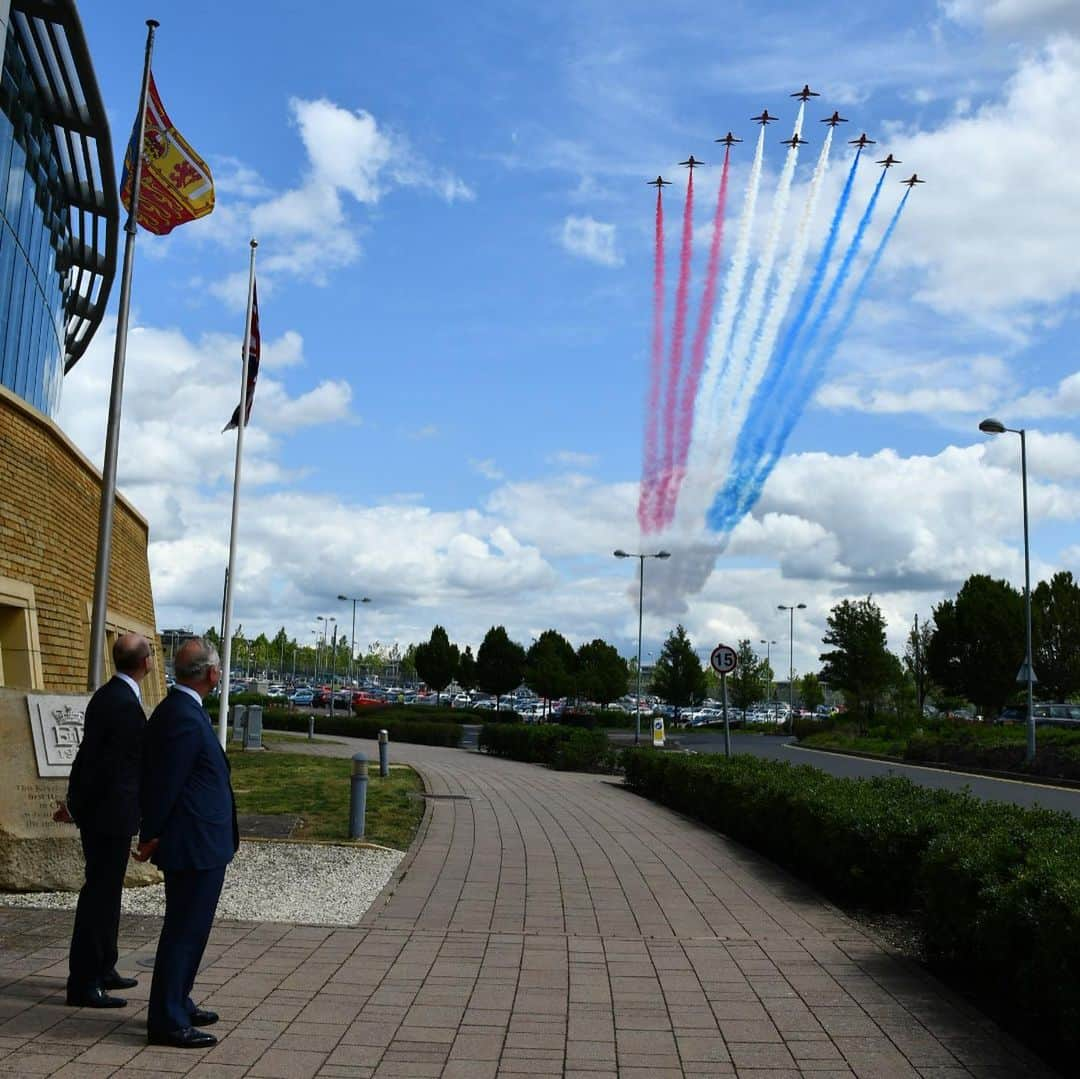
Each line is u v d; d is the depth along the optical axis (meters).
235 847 5.96
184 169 15.77
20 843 8.93
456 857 12.25
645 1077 5.38
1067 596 58.88
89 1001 6.08
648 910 9.70
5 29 12.51
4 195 20.78
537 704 96.19
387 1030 5.95
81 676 19.53
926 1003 6.72
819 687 91.25
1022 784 27.67
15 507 16.06
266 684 119.75
